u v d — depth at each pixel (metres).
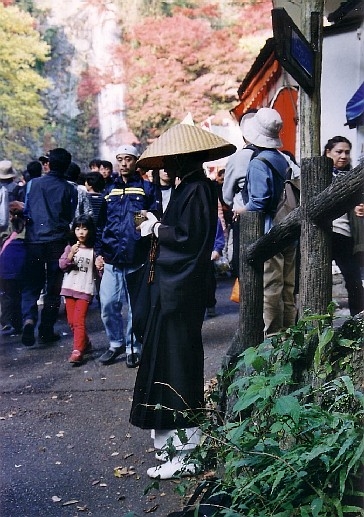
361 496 2.32
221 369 3.64
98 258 5.57
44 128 15.12
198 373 3.48
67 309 5.66
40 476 3.53
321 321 2.73
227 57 13.31
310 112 3.43
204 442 3.15
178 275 3.38
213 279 3.54
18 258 6.57
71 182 6.47
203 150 3.42
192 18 13.33
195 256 3.38
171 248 3.40
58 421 4.31
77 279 5.64
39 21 14.41
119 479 3.47
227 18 13.19
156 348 3.44
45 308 6.33
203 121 13.51
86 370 5.44
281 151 5.04
